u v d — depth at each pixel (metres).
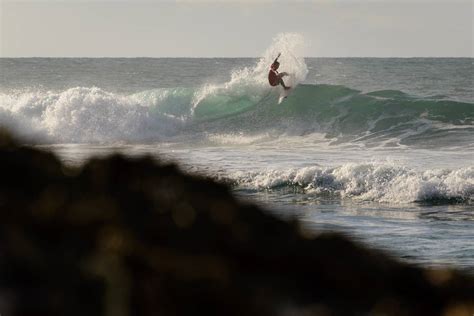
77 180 15.00
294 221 15.38
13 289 11.54
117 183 15.02
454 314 14.08
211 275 12.16
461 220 73.50
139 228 13.03
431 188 85.88
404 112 153.38
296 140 149.75
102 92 160.25
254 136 155.88
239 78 172.38
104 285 11.85
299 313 12.62
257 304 12.16
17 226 12.54
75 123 152.25
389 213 77.88
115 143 149.75
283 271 13.38
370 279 14.03
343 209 80.50
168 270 12.11
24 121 152.62
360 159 115.38
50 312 11.38
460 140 137.25
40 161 15.58
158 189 14.84
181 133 157.50
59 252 12.27
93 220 12.95
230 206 14.77
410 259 56.41
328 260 13.88
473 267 53.12
